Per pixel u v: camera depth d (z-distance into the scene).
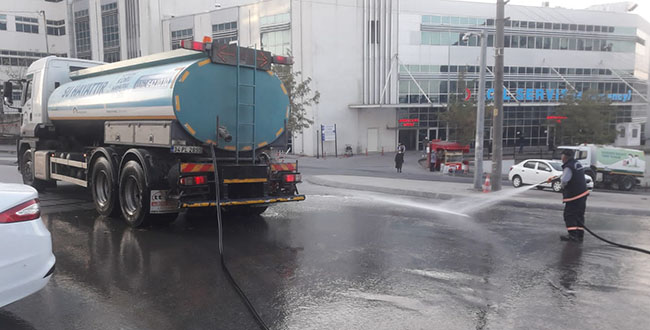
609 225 9.85
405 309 4.83
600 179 27.16
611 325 4.50
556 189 20.02
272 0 40.78
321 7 39.09
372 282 5.66
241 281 5.61
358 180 18.44
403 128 44.38
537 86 48.47
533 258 6.91
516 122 48.81
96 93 9.46
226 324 4.40
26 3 63.28
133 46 50.16
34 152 12.00
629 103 51.34
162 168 8.03
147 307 4.77
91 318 4.48
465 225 9.38
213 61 7.85
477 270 6.24
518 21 46.97
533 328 4.41
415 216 10.28
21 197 4.07
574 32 49.12
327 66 39.88
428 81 43.84
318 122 39.97
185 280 5.61
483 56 15.22
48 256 4.22
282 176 8.95
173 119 7.61
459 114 37.69
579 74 49.94
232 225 8.82
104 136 9.38
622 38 51.06
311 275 5.89
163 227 8.51
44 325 4.30
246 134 8.50
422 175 26.95
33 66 12.16
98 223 8.73
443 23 43.62
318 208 11.06
